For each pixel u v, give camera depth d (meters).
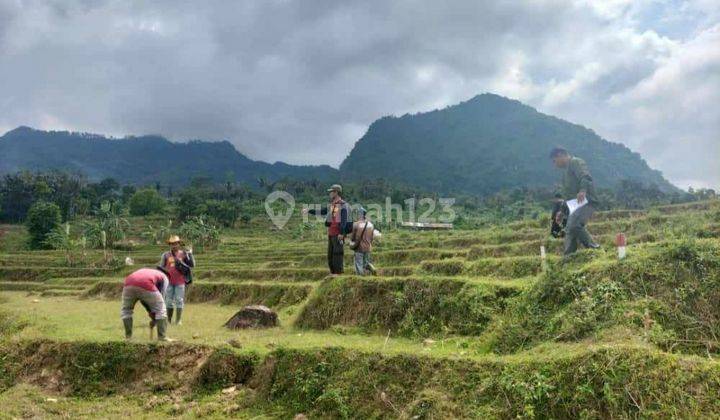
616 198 83.25
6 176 101.38
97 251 63.25
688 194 74.44
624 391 5.80
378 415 6.85
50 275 45.78
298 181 122.75
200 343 9.12
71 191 104.38
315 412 7.27
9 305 21.08
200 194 115.75
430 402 6.58
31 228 73.06
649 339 7.05
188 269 13.87
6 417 7.58
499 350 8.55
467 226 73.44
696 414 5.36
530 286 9.73
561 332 8.00
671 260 8.34
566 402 6.01
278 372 8.02
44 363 9.27
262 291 20.39
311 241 66.38
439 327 10.45
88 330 11.60
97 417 7.54
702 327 7.27
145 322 13.88
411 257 26.20
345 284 12.25
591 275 8.84
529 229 30.27
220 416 7.45
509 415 6.13
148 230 84.75
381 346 8.64
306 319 12.33
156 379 8.62
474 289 10.55
